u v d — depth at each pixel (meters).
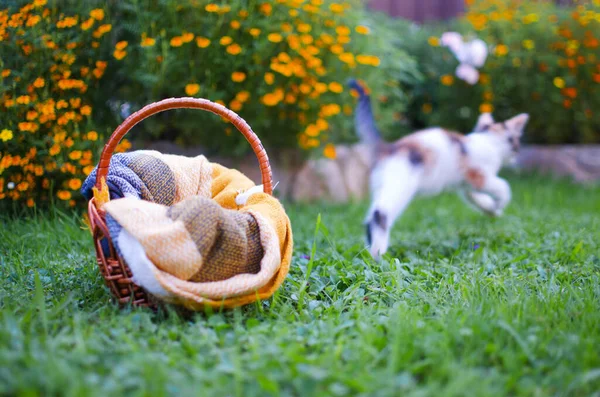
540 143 2.58
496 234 1.47
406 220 1.77
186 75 1.62
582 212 1.83
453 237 1.47
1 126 1.40
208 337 0.86
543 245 1.36
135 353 0.78
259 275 0.92
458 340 0.85
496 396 0.73
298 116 1.75
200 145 1.76
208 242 0.89
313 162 1.99
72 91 1.51
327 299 1.05
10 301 0.97
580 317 0.93
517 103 2.42
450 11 3.17
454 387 0.73
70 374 0.71
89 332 0.85
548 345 0.85
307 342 0.85
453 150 1.41
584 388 0.77
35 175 1.43
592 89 2.37
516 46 2.39
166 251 0.88
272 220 0.97
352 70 1.84
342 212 1.85
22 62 1.45
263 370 0.77
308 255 1.26
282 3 1.69
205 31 1.62
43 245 1.26
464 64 2.09
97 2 1.58
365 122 1.42
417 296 1.03
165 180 1.07
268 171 1.04
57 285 1.06
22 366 0.75
